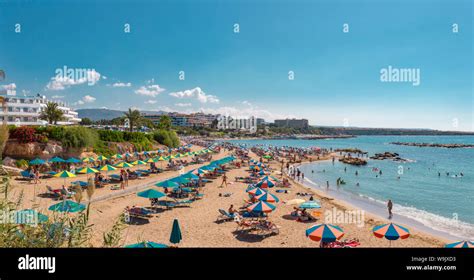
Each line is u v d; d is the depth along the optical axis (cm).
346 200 3103
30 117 6712
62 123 8412
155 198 2209
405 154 10531
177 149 6869
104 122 14800
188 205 2338
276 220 2075
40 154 3416
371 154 10438
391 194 3550
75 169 3156
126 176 2956
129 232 1680
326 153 9538
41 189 2467
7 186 640
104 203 2206
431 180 4634
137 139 5944
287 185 3544
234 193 2883
